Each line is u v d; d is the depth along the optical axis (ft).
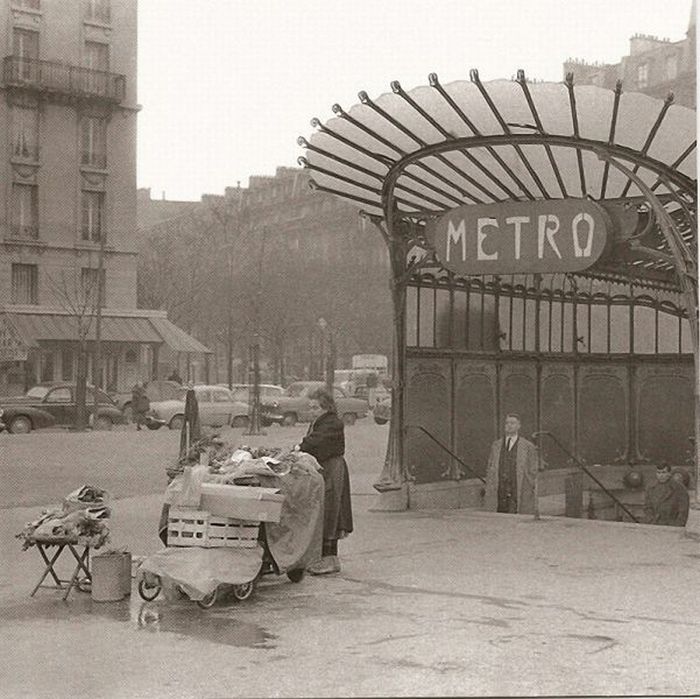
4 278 54.08
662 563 30.81
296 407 73.61
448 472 46.88
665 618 23.48
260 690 18.30
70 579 28.07
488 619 23.48
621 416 55.21
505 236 39.58
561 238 38.68
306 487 27.45
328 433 29.45
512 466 43.06
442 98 35.65
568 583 27.63
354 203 45.06
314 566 28.89
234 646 21.20
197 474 25.20
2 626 22.88
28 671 19.40
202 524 24.98
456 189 42.47
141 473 56.49
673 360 55.11
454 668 19.61
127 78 54.29
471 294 48.62
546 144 38.01
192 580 24.36
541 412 52.44
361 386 98.48
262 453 28.07
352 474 62.28
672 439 54.90
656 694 18.19
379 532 37.60
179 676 19.13
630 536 36.60
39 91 52.08
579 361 54.49
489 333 49.57
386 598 25.79
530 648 20.97
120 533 37.19
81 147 54.13
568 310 54.34
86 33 52.90
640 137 37.42
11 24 51.26
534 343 52.42
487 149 40.04
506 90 34.58
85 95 53.06
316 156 40.98
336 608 24.71
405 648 21.01
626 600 25.43
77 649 20.93
